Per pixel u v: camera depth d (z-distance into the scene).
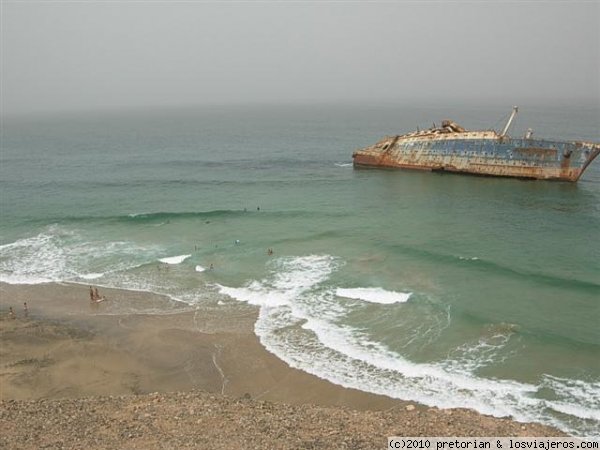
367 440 15.95
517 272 32.56
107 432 16.53
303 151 98.69
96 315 29.17
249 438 15.98
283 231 43.03
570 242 38.72
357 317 27.64
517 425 17.34
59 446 15.62
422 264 34.53
